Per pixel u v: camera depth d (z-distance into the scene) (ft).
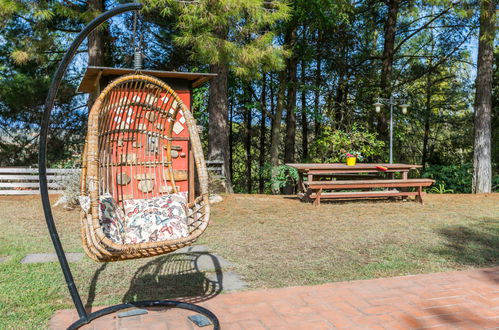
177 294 10.78
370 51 53.16
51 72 40.65
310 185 25.71
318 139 49.26
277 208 25.21
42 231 18.51
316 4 38.32
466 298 10.32
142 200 10.27
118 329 8.73
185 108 10.05
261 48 26.25
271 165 46.37
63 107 42.47
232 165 66.59
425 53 58.80
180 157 22.13
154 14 35.19
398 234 17.94
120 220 9.64
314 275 12.33
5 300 10.14
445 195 32.12
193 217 9.86
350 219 21.58
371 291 10.84
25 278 11.79
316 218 21.90
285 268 13.03
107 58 40.83
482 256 14.53
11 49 35.78
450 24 51.57
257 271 12.71
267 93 60.34
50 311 9.52
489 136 35.29
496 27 33.35
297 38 45.32
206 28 24.49
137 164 11.09
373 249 15.40
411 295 10.53
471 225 20.03
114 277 12.11
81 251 15.01
